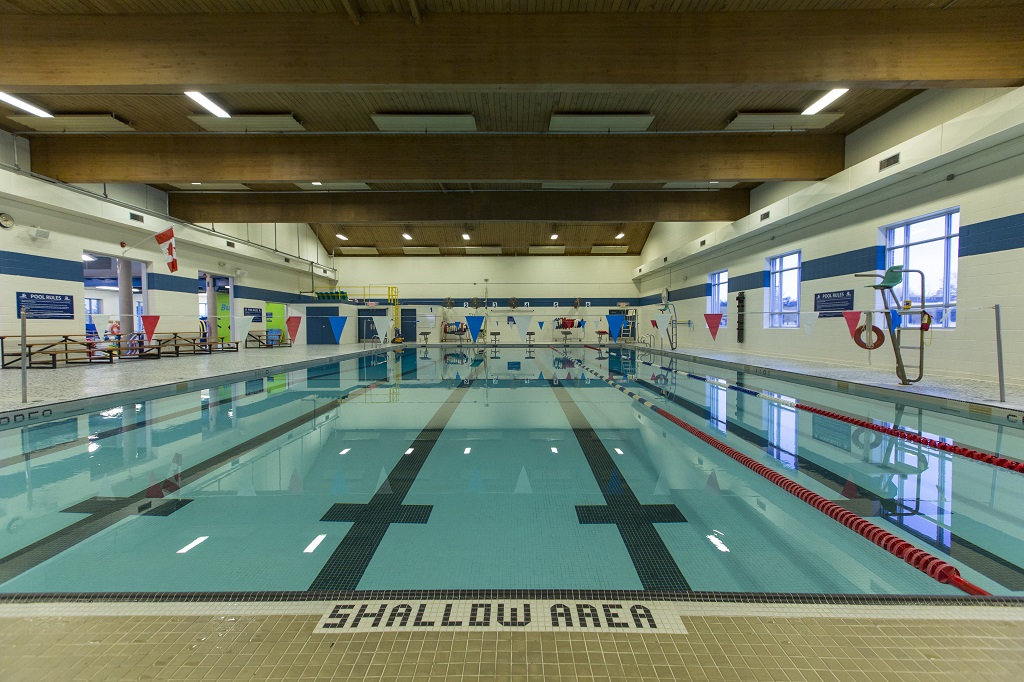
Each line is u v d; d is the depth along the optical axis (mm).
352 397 4941
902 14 4141
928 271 5492
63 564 1554
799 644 1013
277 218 9289
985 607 1157
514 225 14312
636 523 1892
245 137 6691
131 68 4211
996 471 2514
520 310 15859
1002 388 3760
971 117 4426
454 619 1116
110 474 2502
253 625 1084
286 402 4633
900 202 5680
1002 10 4078
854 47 4172
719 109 5793
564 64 4270
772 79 4227
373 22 4242
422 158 6785
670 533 1798
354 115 5977
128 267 8320
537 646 1015
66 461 2725
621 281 15930
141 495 2195
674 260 12188
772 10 4207
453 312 15812
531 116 6055
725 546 1699
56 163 6520
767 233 8539
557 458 2814
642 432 3426
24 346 3740
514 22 4254
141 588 1415
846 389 5074
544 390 5445
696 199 9391
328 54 4250
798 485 2291
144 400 4609
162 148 6598
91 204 6945
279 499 2154
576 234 14828
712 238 10000
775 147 6656
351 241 14969
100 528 1846
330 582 1446
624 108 5781
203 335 9578
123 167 6562
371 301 15164
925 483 2334
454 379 6430
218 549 1664
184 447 3025
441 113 5891
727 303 10109
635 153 6758
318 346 12734
